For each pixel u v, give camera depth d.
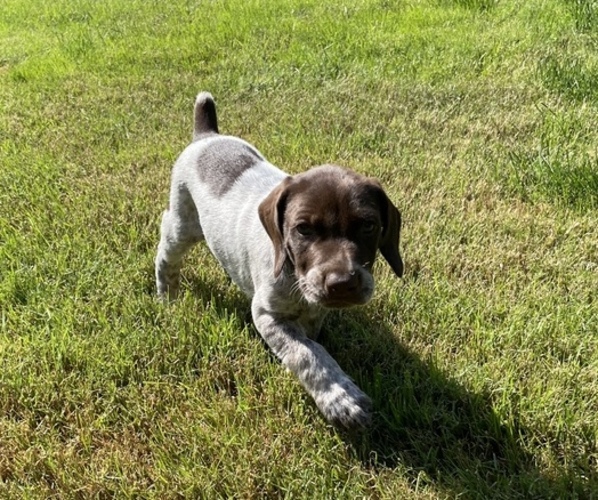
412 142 0.83
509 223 0.66
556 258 0.60
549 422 0.43
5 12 1.60
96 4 1.56
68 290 0.59
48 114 0.98
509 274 0.59
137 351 0.51
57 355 0.51
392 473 0.41
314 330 0.51
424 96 0.94
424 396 0.46
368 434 0.44
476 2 1.26
